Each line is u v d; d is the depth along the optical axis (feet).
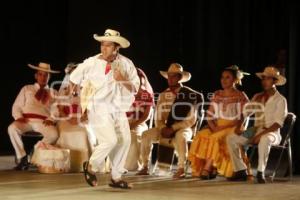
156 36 37.70
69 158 28.04
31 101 29.48
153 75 37.78
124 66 22.75
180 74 27.96
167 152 27.61
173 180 25.93
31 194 21.74
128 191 22.63
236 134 26.04
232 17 35.53
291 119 26.84
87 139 28.32
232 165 26.02
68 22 38.65
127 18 38.04
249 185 24.77
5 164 31.17
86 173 22.85
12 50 37.68
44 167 27.66
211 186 24.26
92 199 20.80
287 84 31.37
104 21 38.22
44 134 28.73
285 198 21.58
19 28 37.78
